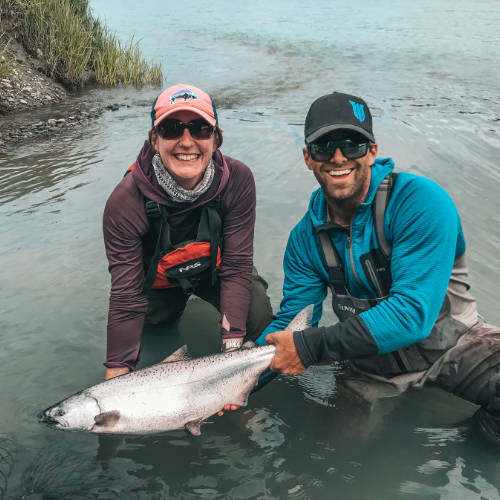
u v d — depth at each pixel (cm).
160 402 124
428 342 130
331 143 118
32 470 119
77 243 223
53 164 326
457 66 606
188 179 137
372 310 121
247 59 685
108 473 119
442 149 324
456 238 122
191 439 130
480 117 398
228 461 123
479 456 123
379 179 125
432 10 1182
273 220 240
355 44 774
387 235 125
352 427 134
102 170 311
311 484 116
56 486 114
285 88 521
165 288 166
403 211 122
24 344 163
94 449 126
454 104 440
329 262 134
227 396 129
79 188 283
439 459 122
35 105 479
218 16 1137
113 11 1221
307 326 130
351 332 120
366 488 114
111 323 141
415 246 120
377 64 629
